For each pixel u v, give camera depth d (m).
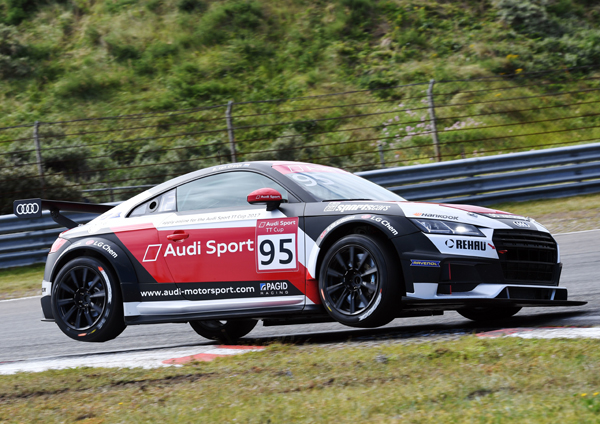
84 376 10.20
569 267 19.80
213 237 13.12
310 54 68.00
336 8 74.06
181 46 71.00
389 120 56.19
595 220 28.31
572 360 8.09
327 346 11.24
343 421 6.64
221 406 7.71
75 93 65.25
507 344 9.37
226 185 13.71
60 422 7.75
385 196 13.73
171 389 8.87
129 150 55.81
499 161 34.66
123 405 8.24
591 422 5.85
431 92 38.31
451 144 51.50
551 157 34.91
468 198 34.12
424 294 11.25
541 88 59.28
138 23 75.00
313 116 58.03
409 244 11.36
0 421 8.01
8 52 70.56
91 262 14.07
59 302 14.29
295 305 12.30
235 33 72.12
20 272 31.52
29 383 10.01
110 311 13.89
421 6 73.19
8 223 31.92
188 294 13.26
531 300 11.52
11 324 19.97
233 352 11.68
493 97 57.53
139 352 13.32
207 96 63.22
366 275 11.59
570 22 70.75
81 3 79.69
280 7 75.50
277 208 12.74
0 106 64.31
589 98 57.28
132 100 63.81
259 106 60.72
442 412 6.59
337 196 13.05
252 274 12.67
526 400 6.72
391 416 6.65
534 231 12.52
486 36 68.38
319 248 12.05
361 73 64.56
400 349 9.79
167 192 14.30
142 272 13.71
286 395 7.92
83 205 15.67
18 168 41.19
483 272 11.48
